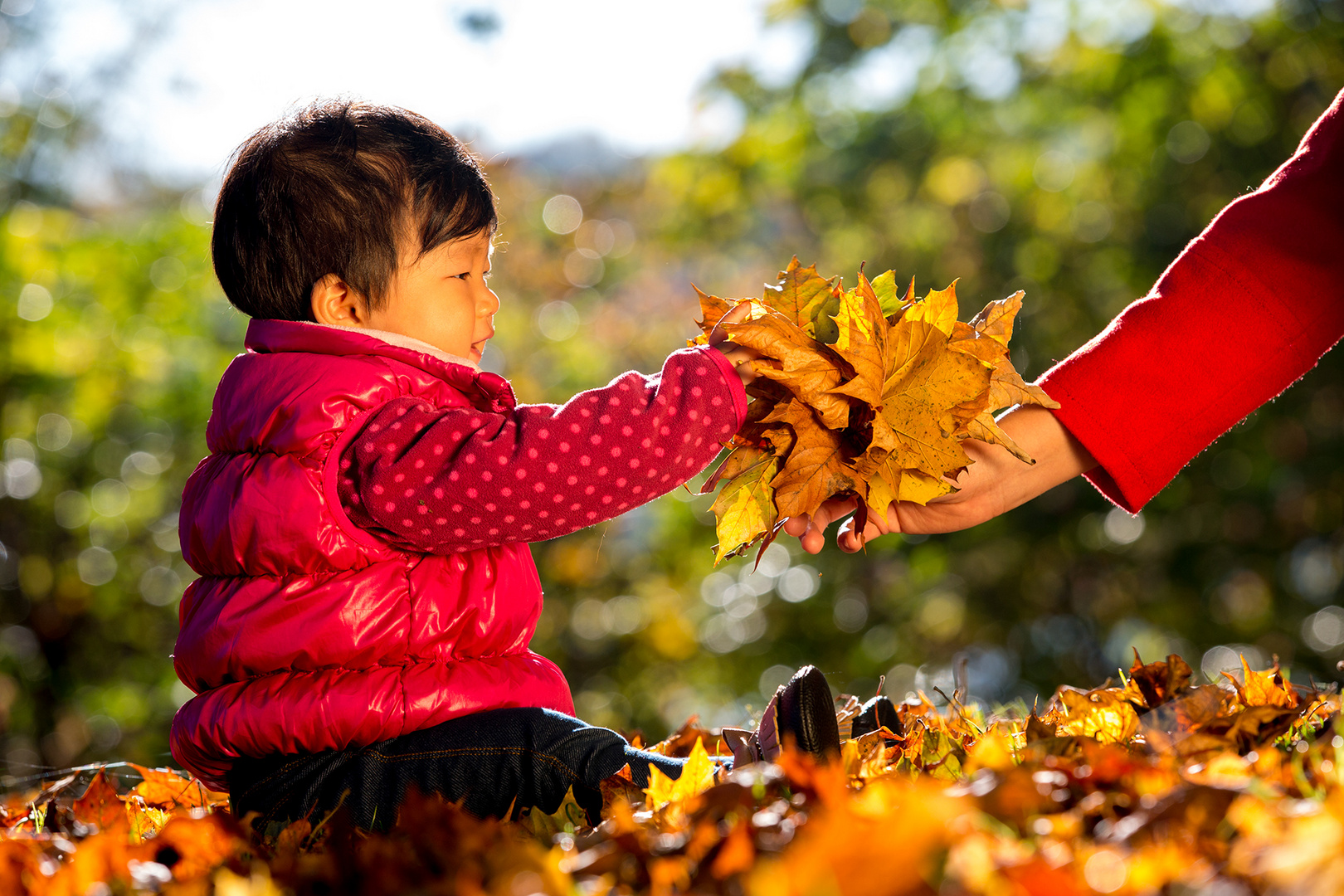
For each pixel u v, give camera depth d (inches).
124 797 78.4
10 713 358.0
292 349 68.5
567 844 46.8
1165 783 41.3
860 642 468.4
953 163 476.1
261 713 62.9
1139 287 444.1
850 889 30.5
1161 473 68.8
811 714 58.0
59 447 372.8
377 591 63.8
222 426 68.4
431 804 50.9
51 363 368.2
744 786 45.6
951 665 462.0
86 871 43.4
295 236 71.1
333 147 71.8
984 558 468.1
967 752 60.8
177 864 48.4
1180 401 68.3
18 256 375.9
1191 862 34.0
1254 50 437.4
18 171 409.4
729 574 463.2
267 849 52.2
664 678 465.7
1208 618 446.6
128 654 380.8
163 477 389.4
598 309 503.8
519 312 480.1
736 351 64.2
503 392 67.7
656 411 62.1
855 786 55.0
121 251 400.2
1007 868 31.4
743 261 518.9
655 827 46.7
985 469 70.4
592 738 63.7
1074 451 70.6
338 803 61.7
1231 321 68.3
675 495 457.1
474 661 66.0
